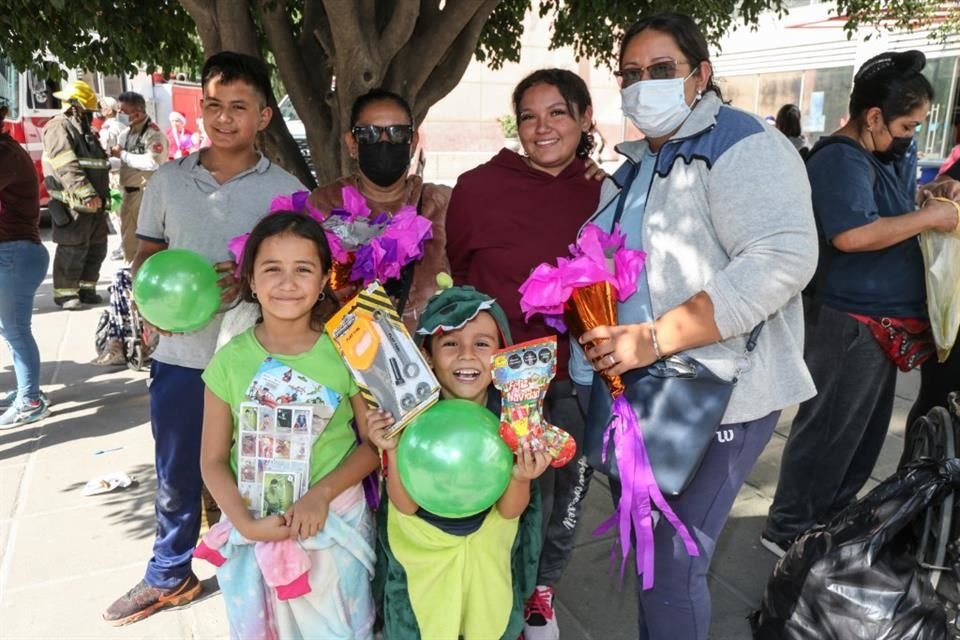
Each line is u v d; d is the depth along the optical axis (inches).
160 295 92.0
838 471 118.0
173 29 180.9
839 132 113.8
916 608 87.9
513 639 84.4
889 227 102.0
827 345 113.7
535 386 73.4
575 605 115.5
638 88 76.1
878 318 110.5
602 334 74.1
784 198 69.7
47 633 107.5
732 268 69.8
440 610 78.4
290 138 170.1
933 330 109.0
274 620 82.7
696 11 199.9
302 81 162.6
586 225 84.7
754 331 74.6
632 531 86.5
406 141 97.6
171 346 104.0
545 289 76.3
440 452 70.2
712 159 72.7
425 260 98.7
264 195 104.7
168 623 109.8
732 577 120.7
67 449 169.8
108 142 366.6
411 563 78.7
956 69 457.7
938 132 472.1
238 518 77.1
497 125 760.3
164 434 105.0
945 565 93.0
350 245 89.5
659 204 76.2
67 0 145.9
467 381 81.0
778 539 125.5
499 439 72.5
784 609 97.8
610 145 777.6
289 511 76.4
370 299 78.3
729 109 75.6
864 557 90.8
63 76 173.9
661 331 71.8
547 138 92.7
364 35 139.6
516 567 85.6
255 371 79.6
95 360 232.5
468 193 98.2
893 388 120.2
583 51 227.3
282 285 76.9
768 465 161.6
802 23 523.8
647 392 75.9
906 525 94.3
